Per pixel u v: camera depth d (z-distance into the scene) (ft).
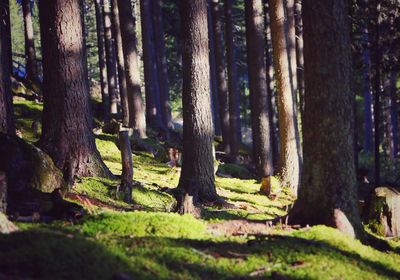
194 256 20.20
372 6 65.36
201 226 24.98
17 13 200.34
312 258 21.49
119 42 96.48
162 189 43.75
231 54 86.38
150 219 23.81
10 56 83.15
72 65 39.24
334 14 26.22
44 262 16.29
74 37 39.45
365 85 106.52
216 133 111.45
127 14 79.05
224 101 91.66
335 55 26.25
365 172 70.49
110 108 104.32
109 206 32.01
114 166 55.93
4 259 16.34
